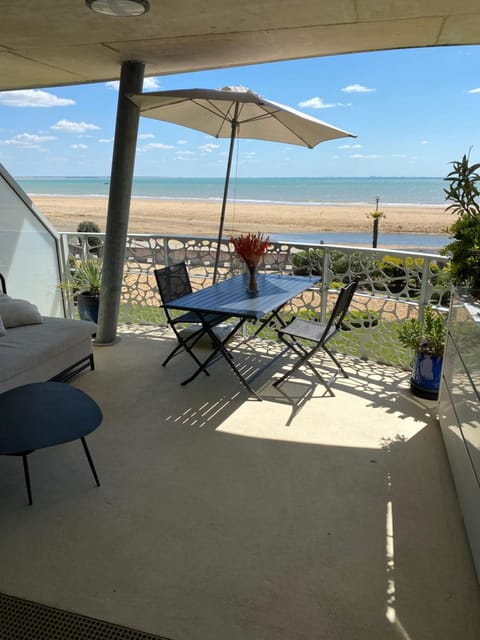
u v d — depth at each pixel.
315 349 3.49
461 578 1.87
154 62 4.06
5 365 2.90
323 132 4.15
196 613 1.69
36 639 1.58
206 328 3.61
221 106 4.06
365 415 3.26
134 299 5.30
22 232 4.61
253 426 3.09
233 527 2.14
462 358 2.45
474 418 2.10
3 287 4.16
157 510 2.25
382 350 4.23
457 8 2.71
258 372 3.89
